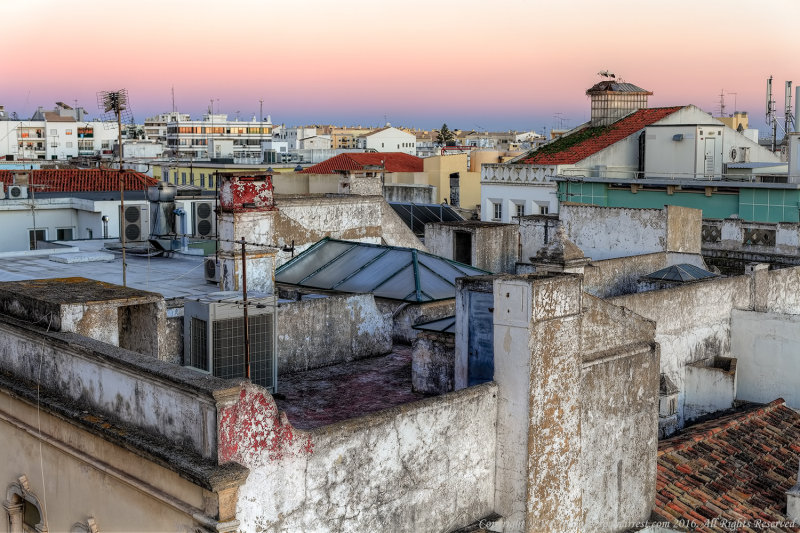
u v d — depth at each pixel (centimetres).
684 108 4872
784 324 2006
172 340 1415
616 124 5109
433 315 1828
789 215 3597
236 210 1783
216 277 1942
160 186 2647
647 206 4141
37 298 1177
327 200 2339
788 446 1769
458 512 1157
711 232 2817
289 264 2145
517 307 1166
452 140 15962
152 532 981
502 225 2786
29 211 4381
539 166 4816
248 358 1316
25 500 1250
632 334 1389
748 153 4859
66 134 11056
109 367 1018
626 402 1374
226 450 885
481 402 1175
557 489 1219
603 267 2292
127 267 2228
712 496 1541
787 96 5909
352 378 1534
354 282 1986
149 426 966
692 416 1984
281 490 943
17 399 1191
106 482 1051
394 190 5347
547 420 1193
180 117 13788
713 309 2034
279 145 11512
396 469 1072
